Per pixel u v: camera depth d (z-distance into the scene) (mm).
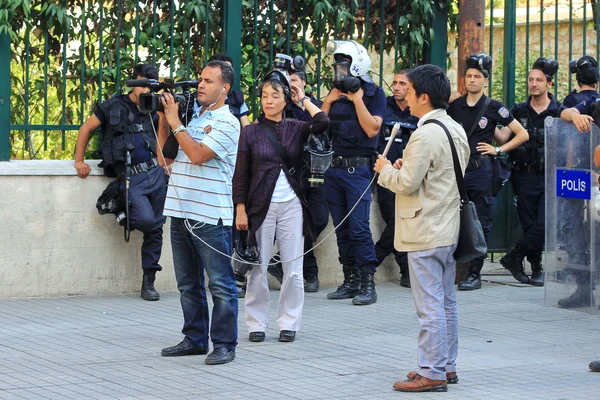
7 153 9719
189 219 7109
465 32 11062
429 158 6336
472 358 7480
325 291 10461
